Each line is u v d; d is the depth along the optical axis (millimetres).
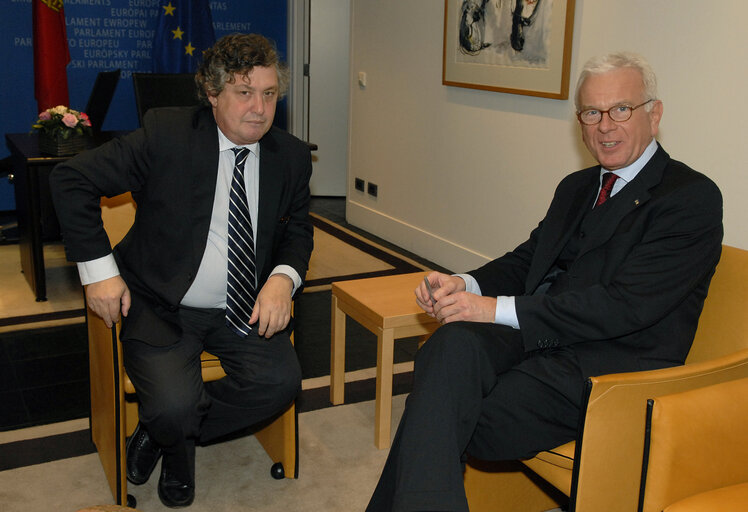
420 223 4977
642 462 1499
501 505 2074
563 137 3668
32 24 5582
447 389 1675
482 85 4156
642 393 1557
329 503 2203
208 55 1972
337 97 6559
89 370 2418
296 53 6516
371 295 2658
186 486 2145
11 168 4258
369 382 3084
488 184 4266
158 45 5930
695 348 1929
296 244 2223
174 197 1996
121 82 6246
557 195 2100
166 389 1951
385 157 5301
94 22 6043
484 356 1732
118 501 2090
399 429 1698
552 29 3598
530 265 2119
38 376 3088
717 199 1808
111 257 1998
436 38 4586
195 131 2033
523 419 1746
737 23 2770
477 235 4418
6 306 3838
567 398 1746
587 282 1869
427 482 1577
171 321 2045
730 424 1468
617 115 1814
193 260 2006
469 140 4387
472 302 1824
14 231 5121
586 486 1572
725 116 2859
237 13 6566
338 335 2785
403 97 5000
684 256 1761
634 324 1744
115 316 1965
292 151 2188
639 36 3186
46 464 2404
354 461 2443
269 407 2131
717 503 1392
